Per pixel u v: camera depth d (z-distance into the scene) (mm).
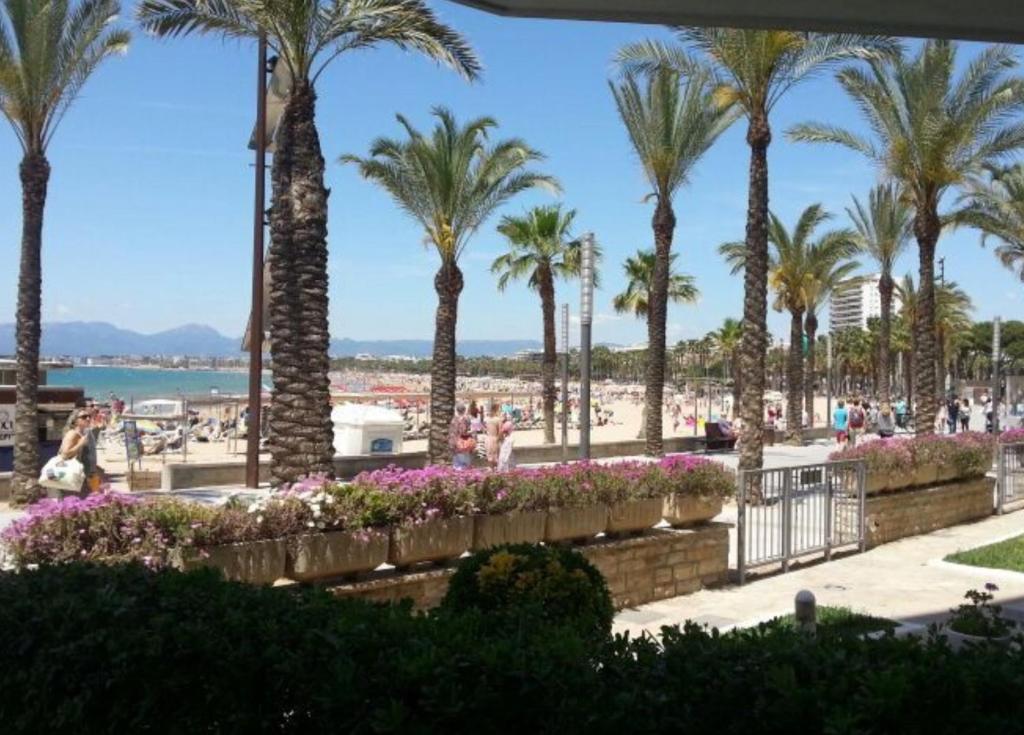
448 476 7488
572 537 8359
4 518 14625
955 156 20547
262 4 12922
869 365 99125
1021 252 30766
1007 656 3318
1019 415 56062
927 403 21109
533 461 25281
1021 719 2912
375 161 23328
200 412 44656
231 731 3605
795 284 36094
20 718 4102
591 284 13234
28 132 16547
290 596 4234
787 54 17641
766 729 2893
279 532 6320
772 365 108062
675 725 2955
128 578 4574
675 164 25328
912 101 20312
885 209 38250
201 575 4562
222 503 6348
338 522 6660
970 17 5617
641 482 9078
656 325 26125
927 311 21109
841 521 12070
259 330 17891
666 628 3613
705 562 9695
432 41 13742
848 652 3365
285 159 13367
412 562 7125
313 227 13297
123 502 5859
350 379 123250
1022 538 12938
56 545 5508
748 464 18391
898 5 5418
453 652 3363
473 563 5750
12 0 16094
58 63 16438
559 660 3279
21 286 16500
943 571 10812
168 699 3816
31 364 16500
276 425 13180
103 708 3975
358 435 23078
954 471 14750
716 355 95938
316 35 13289
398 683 3242
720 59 17906
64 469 14602
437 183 23062
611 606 5805
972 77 19938
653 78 24719
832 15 5625
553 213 33500
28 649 4141
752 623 8086
